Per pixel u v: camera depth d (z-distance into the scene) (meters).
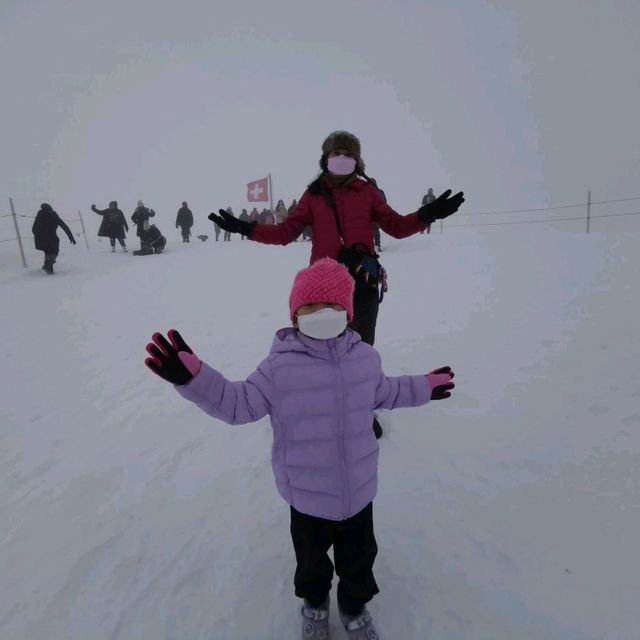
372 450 1.65
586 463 2.62
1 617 1.89
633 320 4.97
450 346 4.81
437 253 11.28
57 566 2.14
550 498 2.38
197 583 2.02
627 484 2.42
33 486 2.78
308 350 1.55
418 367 4.31
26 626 1.85
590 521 2.20
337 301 1.55
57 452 3.17
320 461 1.55
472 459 2.75
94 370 4.73
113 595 1.98
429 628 1.77
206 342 5.48
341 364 1.57
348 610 1.72
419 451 2.86
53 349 5.45
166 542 2.26
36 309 7.37
